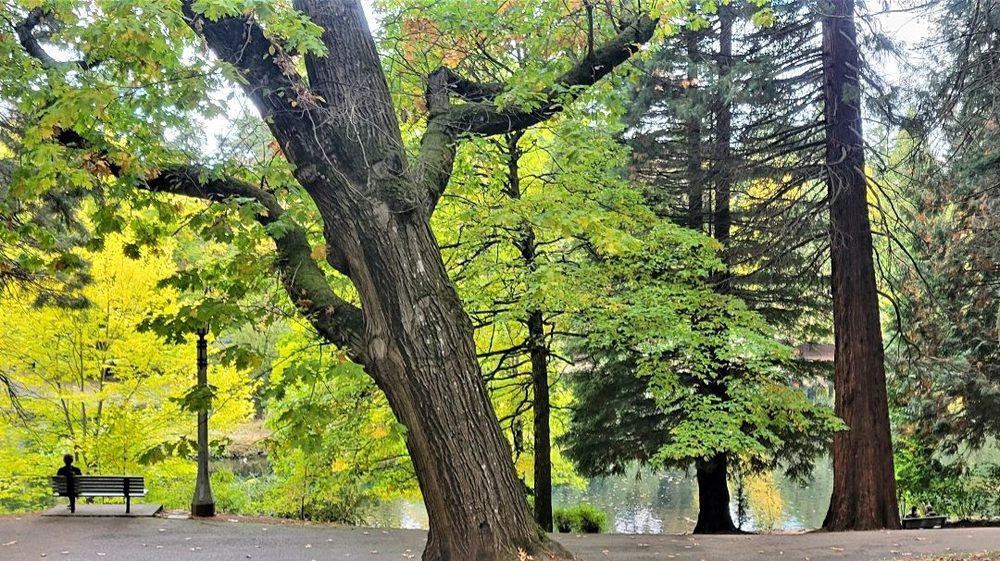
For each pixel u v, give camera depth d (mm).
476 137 7129
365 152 4898
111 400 14438
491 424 4902
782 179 13461
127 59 4922
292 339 10844
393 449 12688
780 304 14383
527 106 5953
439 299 4883
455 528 4707
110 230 6031
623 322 11023
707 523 13953
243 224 5859
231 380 13953
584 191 10477
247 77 4926
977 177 11875
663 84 12680
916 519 13938
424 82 6629
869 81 11516
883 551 8867
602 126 10758
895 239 12781
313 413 5492
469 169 10570
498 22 7406
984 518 16141
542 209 8422
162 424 14102
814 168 12195
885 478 11742
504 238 11352
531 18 7648
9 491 14719
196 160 5828
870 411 11805
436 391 4734
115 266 13344
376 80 5074
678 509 21953
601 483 26328
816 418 12734
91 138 5484
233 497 15617
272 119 4977
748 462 14680
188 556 8680
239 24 4859
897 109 10938
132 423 13828
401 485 13758
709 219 13789
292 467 14336
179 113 6676
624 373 13984
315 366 5500
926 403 15945
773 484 25078
